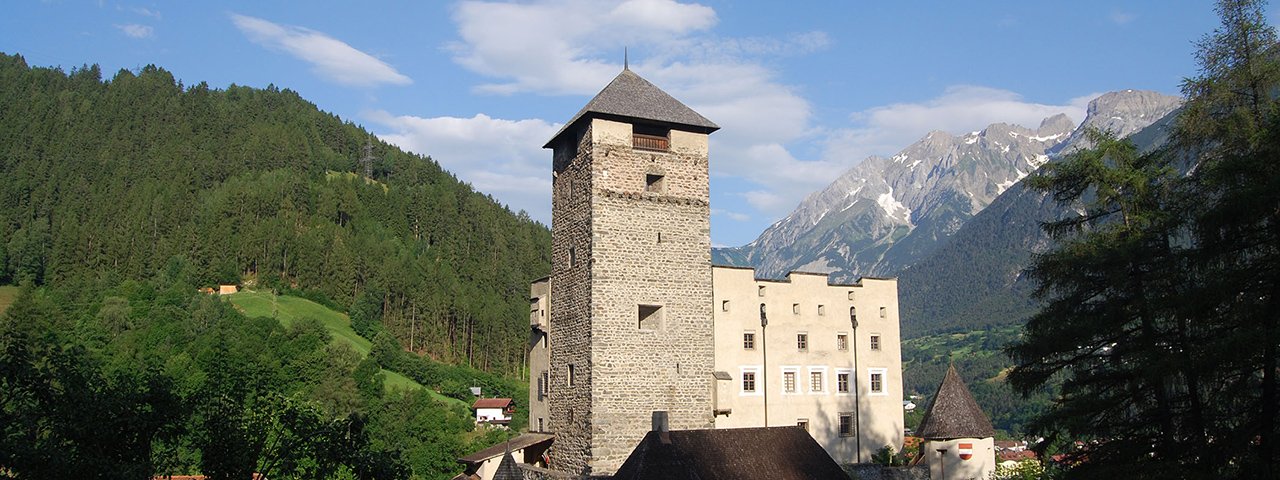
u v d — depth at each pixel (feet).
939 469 196.03
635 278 200.34
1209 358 105.29
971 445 196.85
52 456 71.56
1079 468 127.65
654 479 147.23
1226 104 123.75
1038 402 532.73
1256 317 107.24
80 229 636.07
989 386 631.15
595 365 194.08
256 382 92.73
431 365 568.00
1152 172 132.26
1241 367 108.47
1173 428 121.60
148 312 507.71
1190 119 124.88
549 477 180.96
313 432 82.12
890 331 229.45
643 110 206.59
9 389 78.23
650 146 208.85
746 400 209.26
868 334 226.79
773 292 217.97
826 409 218.38
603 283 197.36
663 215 205.16
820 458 165.17
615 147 202.90
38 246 629.92
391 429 378.32
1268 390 108.47
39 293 582.76
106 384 82.23
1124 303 124.47
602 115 202.28
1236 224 108.27
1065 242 136.05
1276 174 103.09
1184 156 130.41
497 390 570.87
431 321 631.15
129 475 73.20
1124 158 135.23
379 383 451.53
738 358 210.79
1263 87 121.39
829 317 223.10
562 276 212.02
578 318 202.28
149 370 85.51
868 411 223.30
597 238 198.18
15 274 621.31
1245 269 108.99
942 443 197.06
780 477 157.69
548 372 215.10
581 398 197.88
